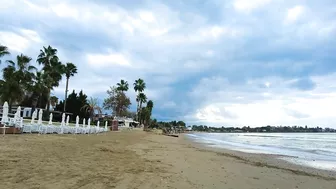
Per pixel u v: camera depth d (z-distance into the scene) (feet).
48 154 33.53
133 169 30.71
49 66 195.72
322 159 69.05
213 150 83.66
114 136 102.63
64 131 83.30
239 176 34.55
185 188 24.68
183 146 94.17
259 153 81.46
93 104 250.78
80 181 22.31
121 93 288.10
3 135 53.11
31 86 178.91
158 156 48.34
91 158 35.04
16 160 27.04
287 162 59.72
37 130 69.05
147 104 434.71
